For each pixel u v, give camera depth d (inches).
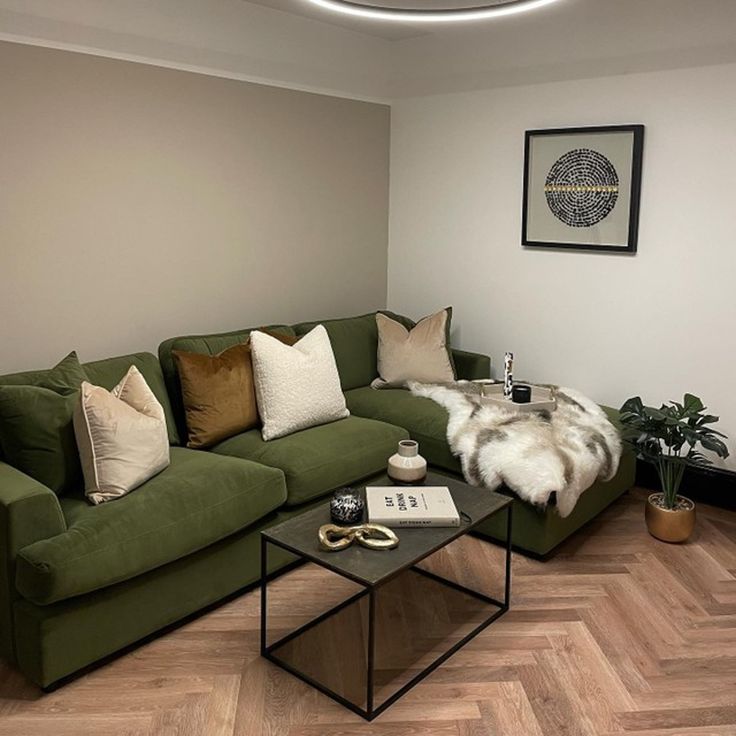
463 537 140.0
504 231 178.5
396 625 111.0
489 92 175.0
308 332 159.5
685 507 139.3
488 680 98.4
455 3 124.6
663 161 151.7
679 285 153.5
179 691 95.7
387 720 90.7
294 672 99.1
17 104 123.5
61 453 106.7
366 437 136.9
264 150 164.4
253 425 138.7
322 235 181.8
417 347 170.1
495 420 143.0
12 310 128.1
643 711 92.5
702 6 141.5
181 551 103.5
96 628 96.7
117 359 130.6
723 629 110.3
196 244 154.4
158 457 111.0
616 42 153.6
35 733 87.7
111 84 135.3
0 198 123.8
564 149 164.1
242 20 154.7
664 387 159.0
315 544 97.3
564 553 134.0
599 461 135.3
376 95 189.6
